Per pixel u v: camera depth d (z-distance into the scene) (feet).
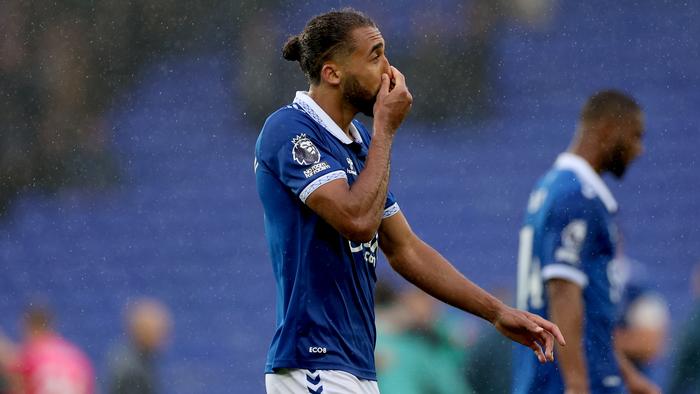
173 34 166.30
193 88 166.61
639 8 167.94
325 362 38.09
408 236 42.24
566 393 52.49
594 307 53.16
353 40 39.24
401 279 92.53
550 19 167.02
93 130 165.07
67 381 109.29
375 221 37.60
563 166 54.54
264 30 164.66
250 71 164.45
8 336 155.12
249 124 165.07
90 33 166.09
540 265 53.83
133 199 162.50
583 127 55.26
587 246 53.11
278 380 38.68
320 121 39.45
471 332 95.25
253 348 149.07
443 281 42.04
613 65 164.66
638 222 153.48
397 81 39.37
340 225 37.40
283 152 38.60
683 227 152.46
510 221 153.38
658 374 84.02
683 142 158.51
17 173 162.30
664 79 163.84
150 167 163.84
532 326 41.01
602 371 53.01
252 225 159.94
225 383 144.36
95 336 153.69
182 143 164.96
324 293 38.50
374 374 39.93
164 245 159.84
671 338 90.07
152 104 166.91
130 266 158.51
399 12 165.37
